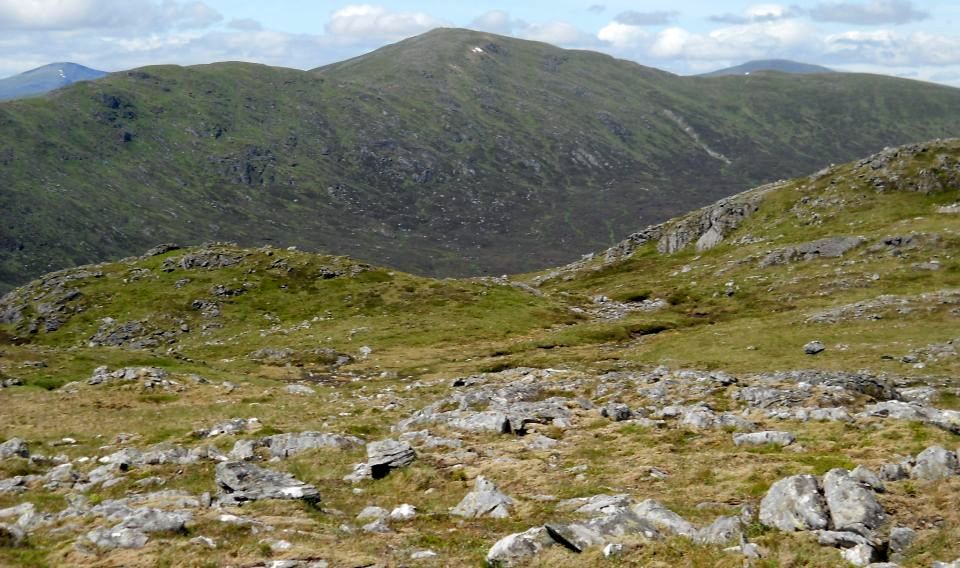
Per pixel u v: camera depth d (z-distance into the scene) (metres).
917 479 26.38
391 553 24.22
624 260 186.88
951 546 21.17
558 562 22.09
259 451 43.47
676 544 22.36
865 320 88.00
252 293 145.75
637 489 31.41
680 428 41.62
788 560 20.64
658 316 120.44
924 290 102.69
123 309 142.12
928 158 157.88
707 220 180.75
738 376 63.66
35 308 148.00
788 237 148.62
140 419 59.16
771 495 25.09
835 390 48.59
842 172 170.00
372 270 156.62
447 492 33.44
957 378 61.50
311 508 30.61
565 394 58.28
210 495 32.47
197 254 164.00
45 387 74.50
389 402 66.50
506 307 135.38
